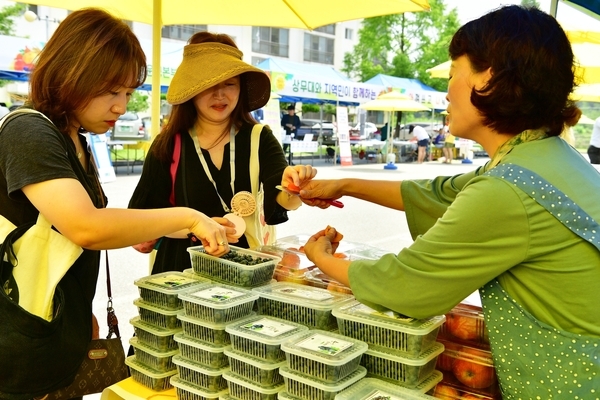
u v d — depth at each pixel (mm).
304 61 31812
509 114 1065
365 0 2371
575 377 1003
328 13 2564
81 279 1463
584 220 985
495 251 1017
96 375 1590
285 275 1612
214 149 2066
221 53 1984
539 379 1036
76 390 1571
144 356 1504
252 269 1500
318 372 1158
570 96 1104
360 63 27438
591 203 1021
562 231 993
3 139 1256
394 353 1204
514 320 1056
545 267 1015
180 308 1471
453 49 1143
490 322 1091
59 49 1328
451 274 1047
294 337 1258
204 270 1630
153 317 1489
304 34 31422
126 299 4133
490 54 1049
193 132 2064
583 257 993
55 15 18078
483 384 1241
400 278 1111
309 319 1373
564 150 1102
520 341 1050
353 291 1204
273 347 1240
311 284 1559
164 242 2078
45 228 1313
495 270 1025
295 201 1996
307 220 7562
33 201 1220
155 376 1445
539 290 1031
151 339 1480
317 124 19938
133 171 12281
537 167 1033
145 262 5160
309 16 2623
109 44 1323
